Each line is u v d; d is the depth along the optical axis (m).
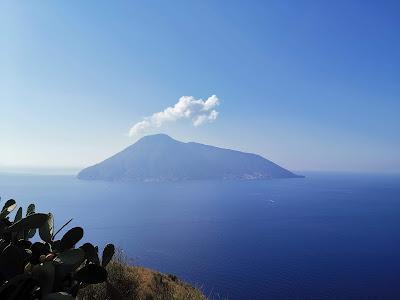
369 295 143.88
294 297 136.38
